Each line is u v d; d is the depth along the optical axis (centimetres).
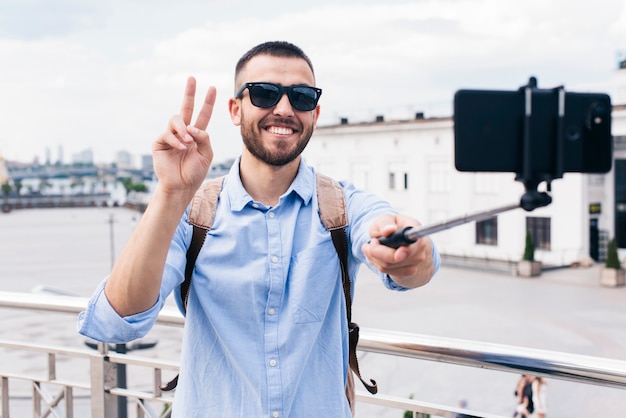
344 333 175
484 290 2797
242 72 173
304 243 169
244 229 166
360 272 3425
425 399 1241
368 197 174
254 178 174
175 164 148
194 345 171
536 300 2545
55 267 3906
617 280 2822
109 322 151
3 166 14750
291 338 162
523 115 98
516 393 1037
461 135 98
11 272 3688
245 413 163
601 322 2141
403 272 133
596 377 191
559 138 96
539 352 200
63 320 2100
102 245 5338
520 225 3478
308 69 171
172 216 148
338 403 167
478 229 3678
